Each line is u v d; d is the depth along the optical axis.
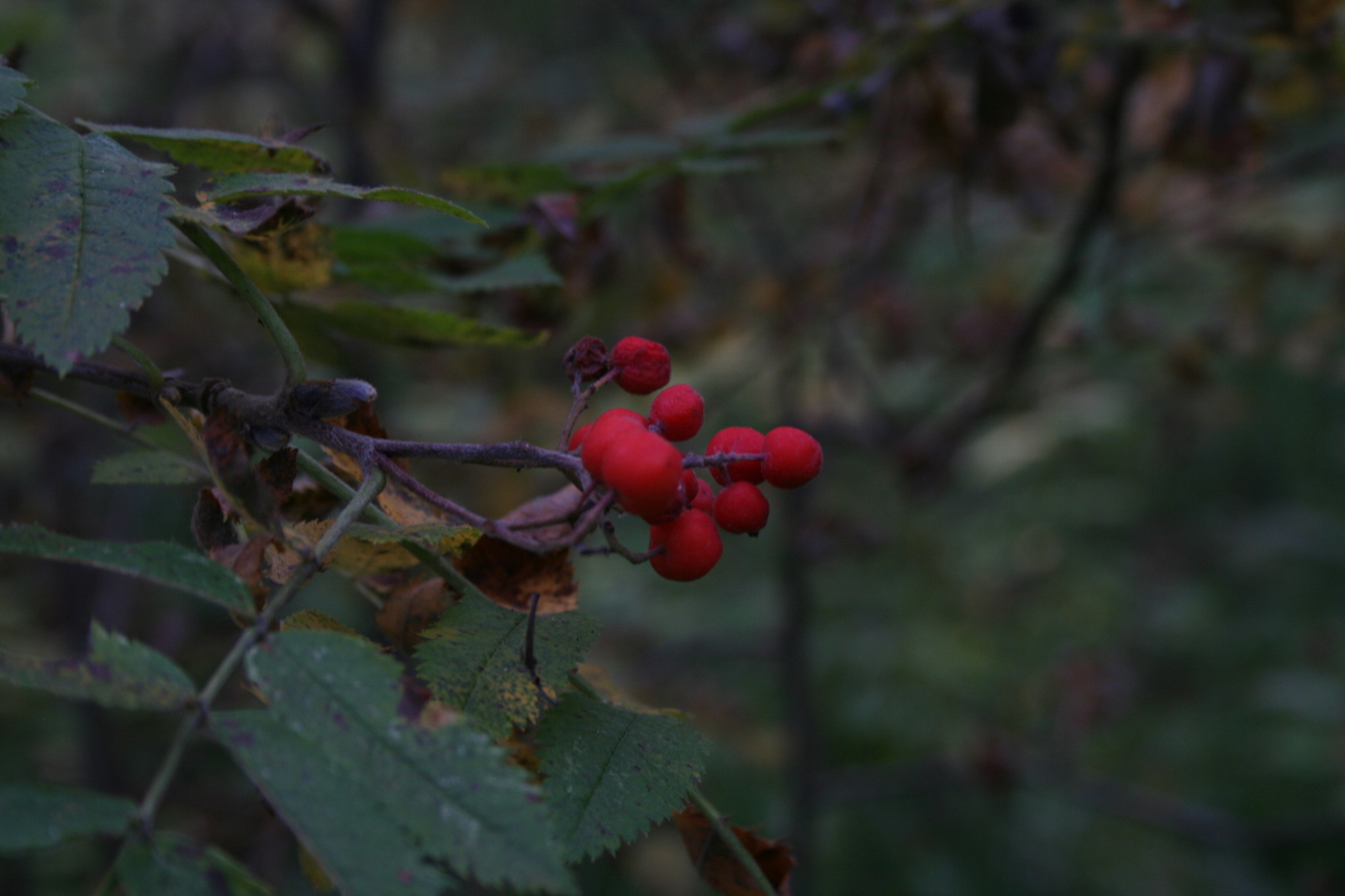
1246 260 3.58
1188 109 2.37
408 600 1.07
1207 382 3.73
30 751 4.59
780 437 1.08
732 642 4.56
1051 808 6.30
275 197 1.07
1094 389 5.18
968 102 2.89
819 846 5.53
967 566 6.86
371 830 0.71
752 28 3.03
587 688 1.06
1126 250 3.47
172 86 5.46
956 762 4.50
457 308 2.26
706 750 1.01
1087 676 5.51
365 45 3.65
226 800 4.06
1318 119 3.68
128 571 0.83
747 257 4.37
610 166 2.30
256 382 3.91
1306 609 7.67
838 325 3.78
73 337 0.81
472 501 3.63
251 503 0.92
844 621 6.09
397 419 3.92
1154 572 7.70
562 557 1.06
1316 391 7.58
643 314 3.22
